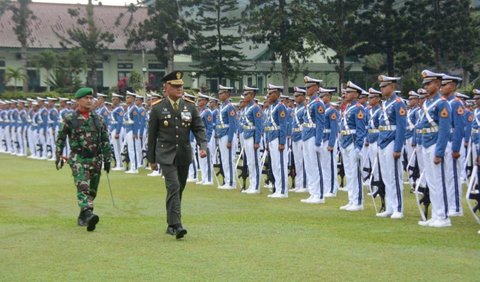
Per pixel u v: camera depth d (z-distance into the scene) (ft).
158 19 138.10
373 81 152.46
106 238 31.78
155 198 46.96
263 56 159.43
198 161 61.82
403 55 132.87
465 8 122.21
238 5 156.66
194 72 157.89
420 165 47.47
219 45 137.90
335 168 49.26
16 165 75.87
